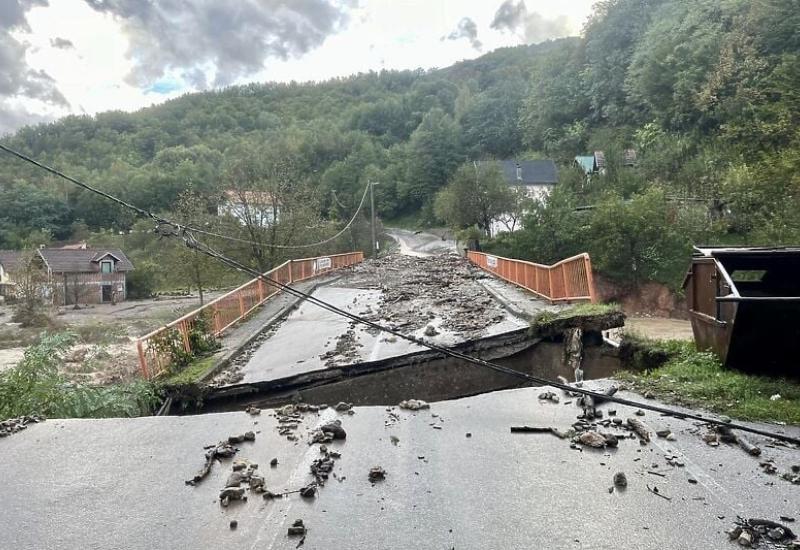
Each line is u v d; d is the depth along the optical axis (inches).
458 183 2073.1
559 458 188.7
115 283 2224.4
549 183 2578.7
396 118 5012.3
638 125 2586.1
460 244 1916.8
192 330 438.0
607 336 401.7
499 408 249.6
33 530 150.3
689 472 174.9
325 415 248.5
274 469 186.4
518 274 698.8
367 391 366.0
